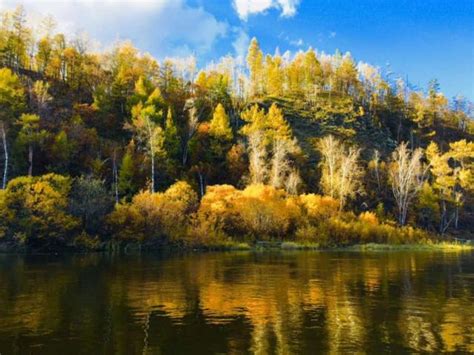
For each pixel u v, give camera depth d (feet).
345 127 412.36
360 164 352.49
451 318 72.02
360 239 244.83
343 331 64.03
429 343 58.39
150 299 85.76
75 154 248.93
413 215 304.50
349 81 519.19
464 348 56.24
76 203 190.80
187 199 219.20
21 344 57.16
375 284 106.11
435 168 324.80
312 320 70.33
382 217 275.59
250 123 354.54
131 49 426.92
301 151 334.44
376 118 458.50
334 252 205.26
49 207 178.50
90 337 60.34
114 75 387.75
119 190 232.73
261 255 182.19
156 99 326.85
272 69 477.77
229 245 210.59
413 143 461.37
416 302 84.74
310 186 304.09
